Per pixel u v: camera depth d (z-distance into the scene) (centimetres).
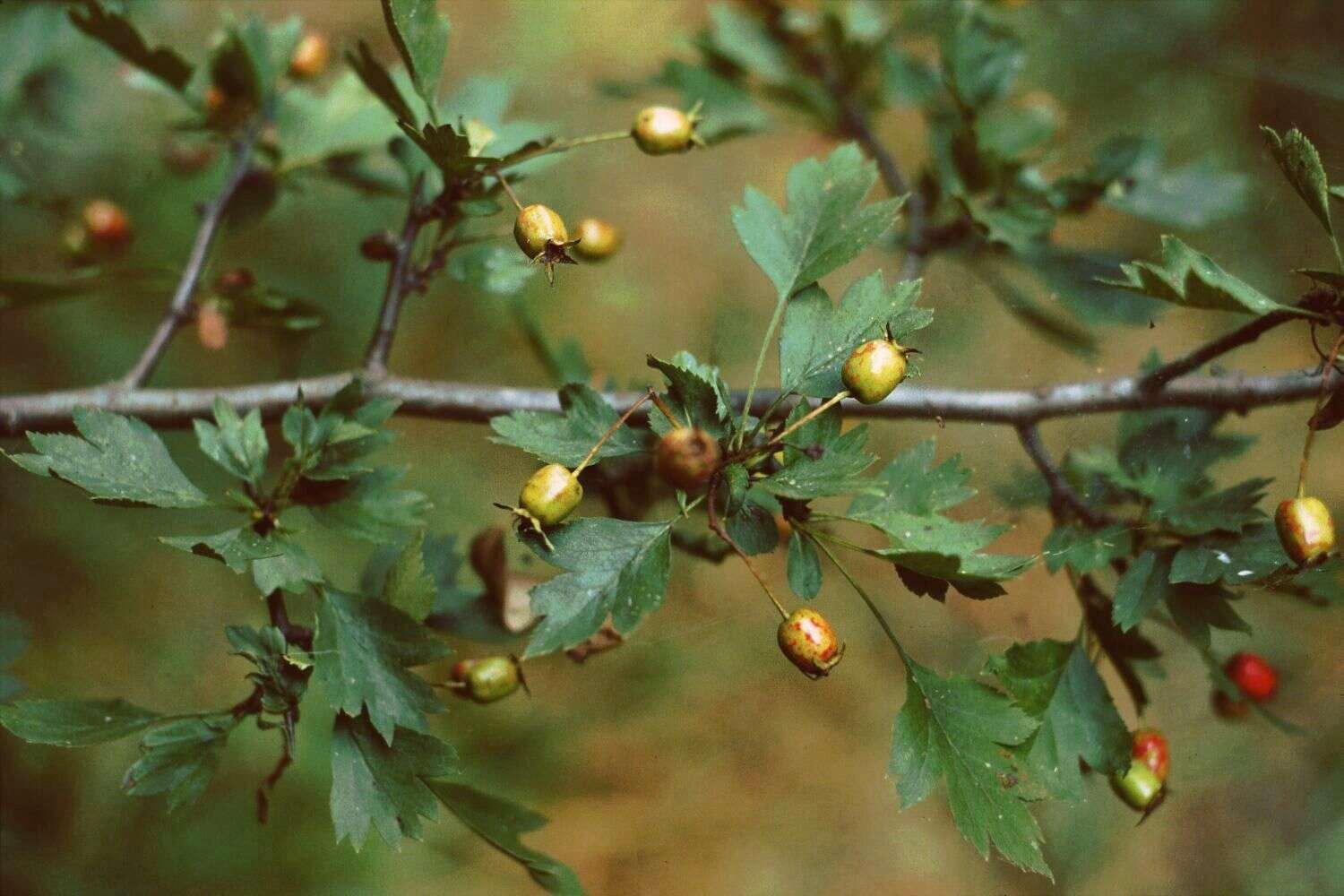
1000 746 68
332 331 134
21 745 120
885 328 68
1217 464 74
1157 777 72
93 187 114
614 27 172
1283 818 131
